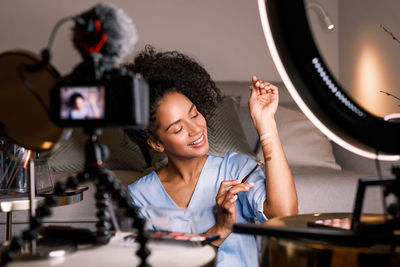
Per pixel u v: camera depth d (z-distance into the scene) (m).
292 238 0.76
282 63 0.81
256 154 2.36
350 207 1.82
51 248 0.79
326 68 0.76
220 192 1.28
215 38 2.93
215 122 2.19
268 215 1.33
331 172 2.07
